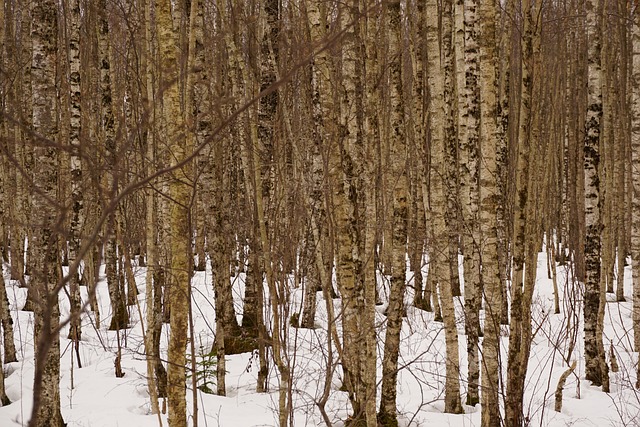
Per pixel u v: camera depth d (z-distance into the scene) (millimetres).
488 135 5938
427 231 11203
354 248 7152
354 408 6773
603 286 9781
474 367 8414
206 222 9070
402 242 6863
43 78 6008
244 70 7363
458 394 7879
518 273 6289
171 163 4531
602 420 7465
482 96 5938
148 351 7418
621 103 15922
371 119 6188
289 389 5797
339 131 6309
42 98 6008
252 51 7453
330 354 5188
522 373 6207
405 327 12359
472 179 8812
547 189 18656
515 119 16281
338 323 10531
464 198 8922
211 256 9086
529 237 6391
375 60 6266
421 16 9430
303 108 8711
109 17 7871
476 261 8930
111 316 13430
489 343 6180
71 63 8445
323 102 5945
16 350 11039
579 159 18672
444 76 10664
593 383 9391
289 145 9023
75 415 7676
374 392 5977
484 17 5828
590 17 9531
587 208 9672
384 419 6961
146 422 7395
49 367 6559
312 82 8375
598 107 9617
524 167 6309
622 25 15242
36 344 6426
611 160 16453
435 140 7555
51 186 6023
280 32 7633
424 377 8609
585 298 9594
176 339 4508
